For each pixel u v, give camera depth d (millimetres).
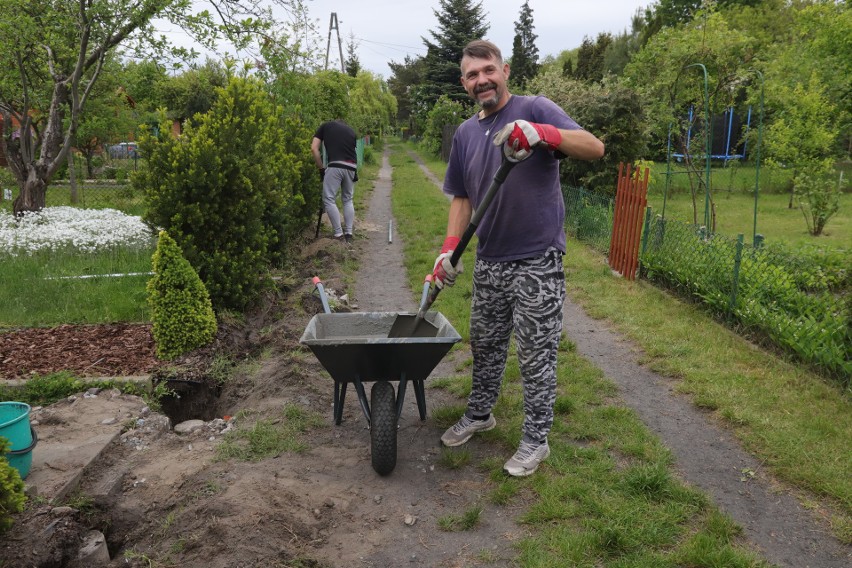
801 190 12477
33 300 6055
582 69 42156
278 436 3752
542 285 3150
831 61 12906
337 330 3951
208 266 5637
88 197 16078
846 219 14242
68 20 9070
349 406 4266
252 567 2559
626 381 4617
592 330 5754
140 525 2965
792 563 2672
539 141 2703
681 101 11562
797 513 3012
